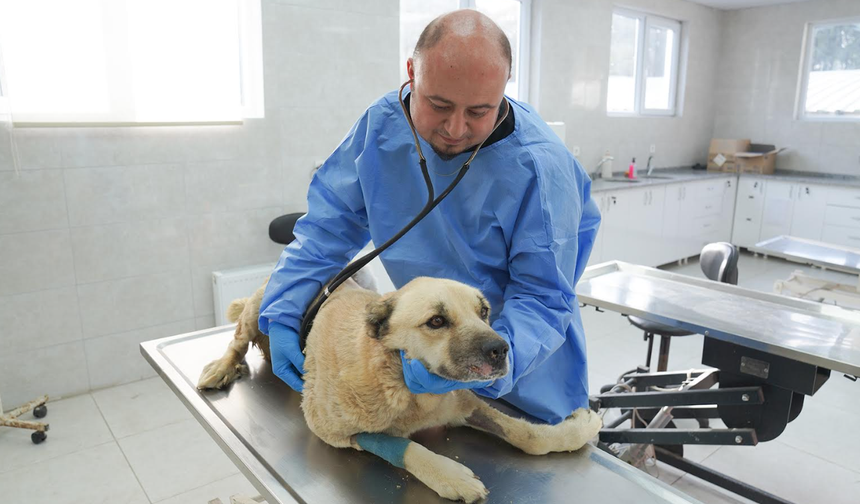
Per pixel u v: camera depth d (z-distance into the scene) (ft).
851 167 18.26
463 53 2.90
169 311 10.12
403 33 12.91
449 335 2.86
